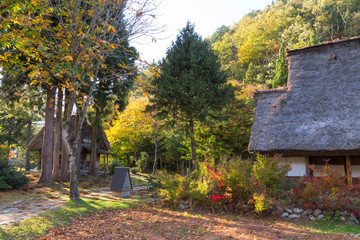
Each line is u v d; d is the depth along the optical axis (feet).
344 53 42.16
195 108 56.70
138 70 36.81
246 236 20.39
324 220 24.88
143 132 97.35
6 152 57.16
